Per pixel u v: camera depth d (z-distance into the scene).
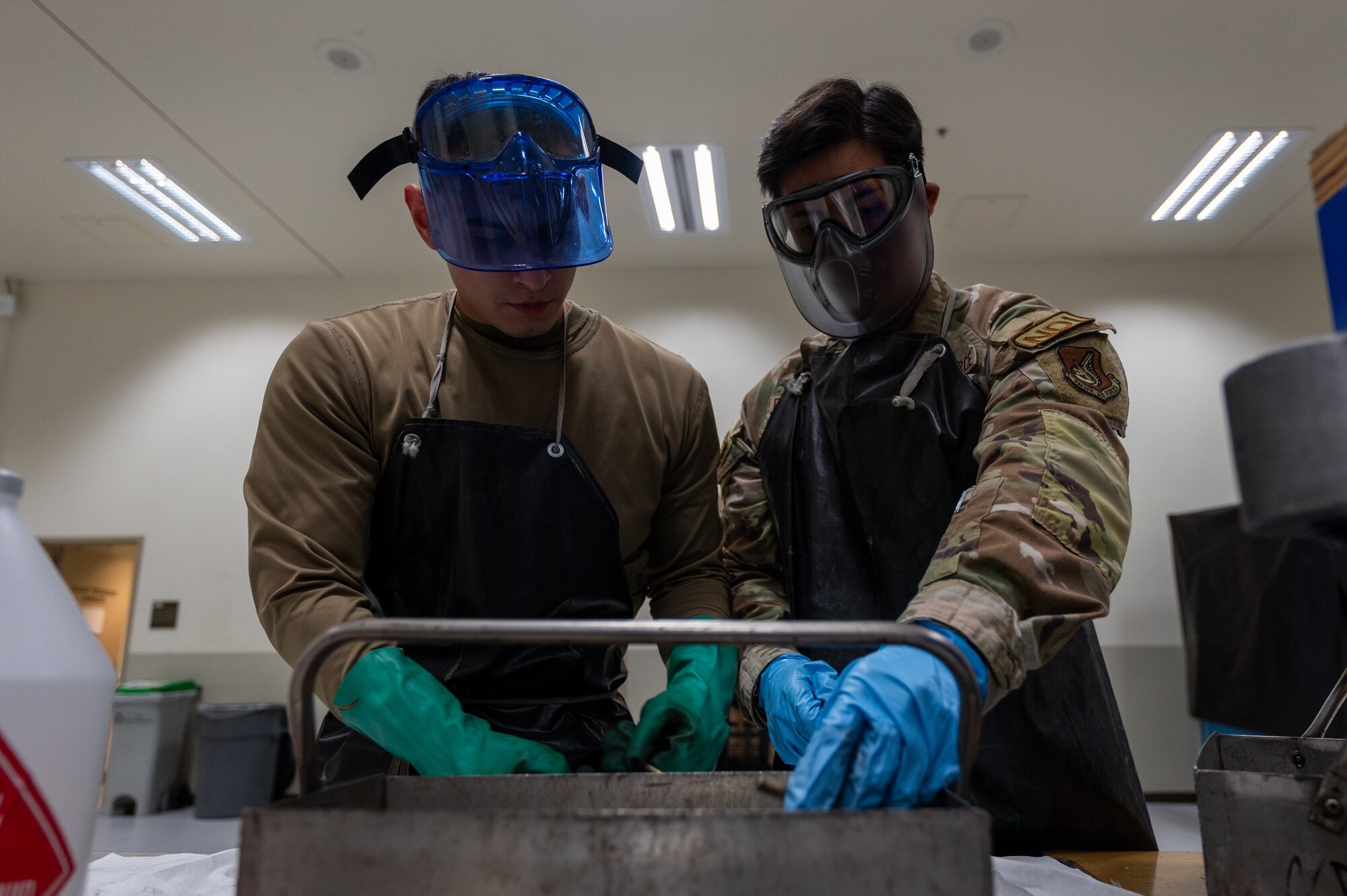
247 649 5.55
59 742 0.51
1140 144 4.35
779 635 0.48
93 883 0.83
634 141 4.33
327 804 0.53
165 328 5.99
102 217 5.11
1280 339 5.56
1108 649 5.26
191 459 5.81
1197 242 5.45
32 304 6.05
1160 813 4.61
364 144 4.32
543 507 0.98
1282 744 0.71
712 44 3.66
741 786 0.65
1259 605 4.32
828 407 1.18
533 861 0.42
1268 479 0.41
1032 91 3.94
